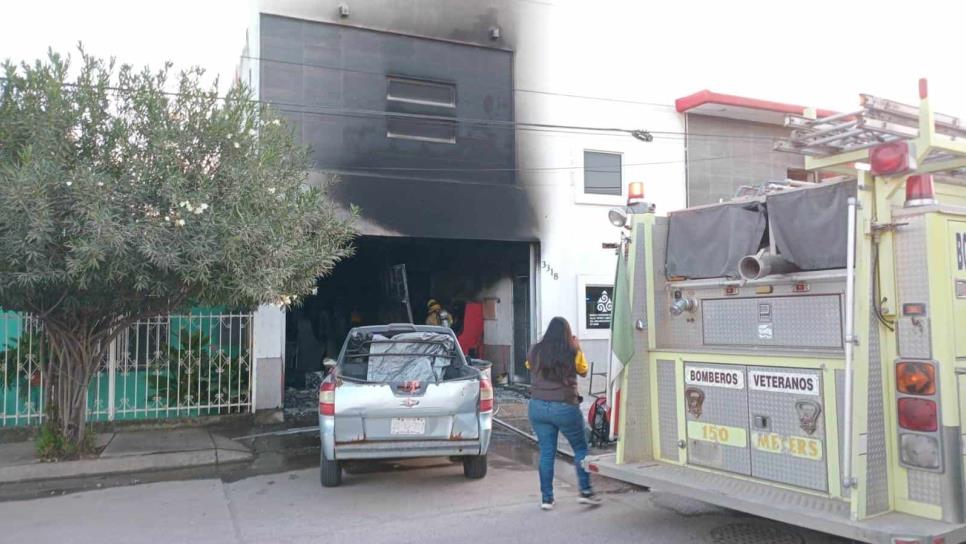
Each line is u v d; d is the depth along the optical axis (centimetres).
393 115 1315
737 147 1612
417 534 605
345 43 1301
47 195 713
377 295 1700
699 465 583
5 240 705
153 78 850
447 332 853
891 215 466
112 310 873
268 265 823
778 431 522
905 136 463
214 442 995
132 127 820
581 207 1455
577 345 675
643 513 654
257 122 909
